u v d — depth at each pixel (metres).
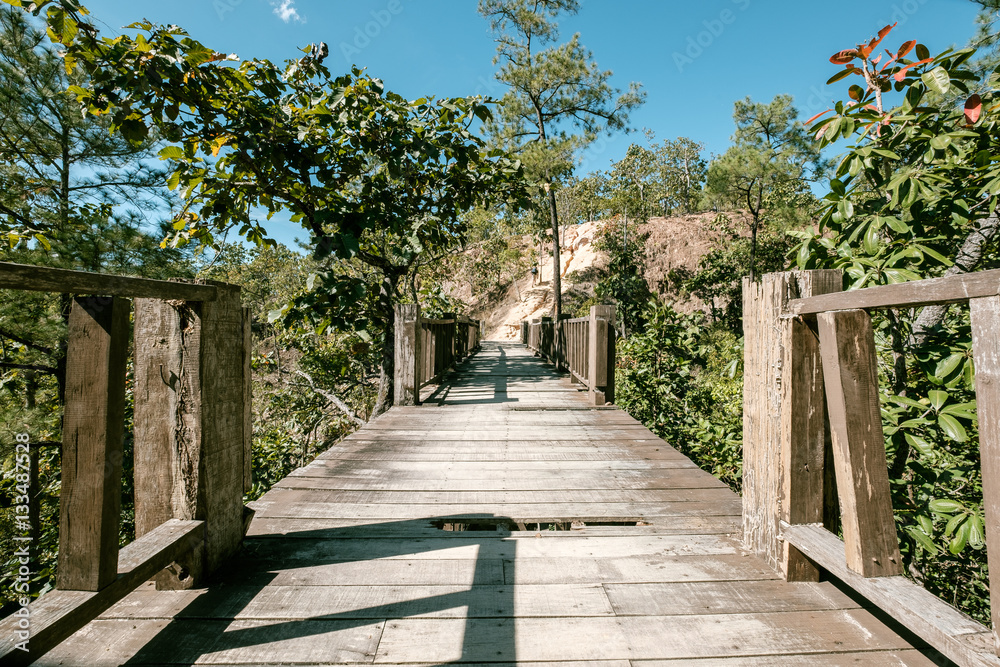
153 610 1.26
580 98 14.49
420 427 3.52
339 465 2.59
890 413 1.90
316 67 4.14
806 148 12.28
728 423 4.73
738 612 1.27
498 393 5.14
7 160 4.84
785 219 12.65
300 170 4.26
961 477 2.21
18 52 4.57
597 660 1.10
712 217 26.50
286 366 10.63
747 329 1.61
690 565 1.52
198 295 1.32
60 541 1.02
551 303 26.59
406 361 4.36
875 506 1.14
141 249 4.97
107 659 1.09
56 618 0.91
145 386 1.39
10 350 4.93
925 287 0.91
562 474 2.45
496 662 1.09
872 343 1.17
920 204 2.14
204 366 1.38
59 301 4.44
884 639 1.16
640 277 20.09
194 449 1.39
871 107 2.28
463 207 5.79
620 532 1.76
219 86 3.57
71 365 1.04
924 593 1.04
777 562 1.46
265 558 1.56
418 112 4.54
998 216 2.35
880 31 2.09
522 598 1.34
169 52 3.09
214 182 4.00
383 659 1.10
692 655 1.11
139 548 1.20
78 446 1.03
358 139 4.20
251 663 1.08
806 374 1.41
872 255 2.15
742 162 13.45
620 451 2.88
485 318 30.78
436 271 13.05
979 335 0.80
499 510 1.98
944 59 2.06
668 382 5.83
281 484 2.29
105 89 3.11
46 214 4.69
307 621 1.23
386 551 1.62
